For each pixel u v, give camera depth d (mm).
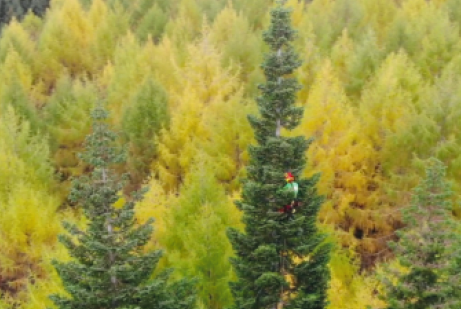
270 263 13961
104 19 49031
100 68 47000
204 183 19797
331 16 43500
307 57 32594
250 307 14461
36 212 22484
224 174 25344
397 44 36781
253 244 14297
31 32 59250
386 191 23297
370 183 24688
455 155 22047
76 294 11664
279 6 13586
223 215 19578
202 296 17969
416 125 22938
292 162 14023
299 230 13805
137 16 57438
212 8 51500
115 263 11805
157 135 28469
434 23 38219
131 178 28641
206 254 18188
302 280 14391
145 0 57000
